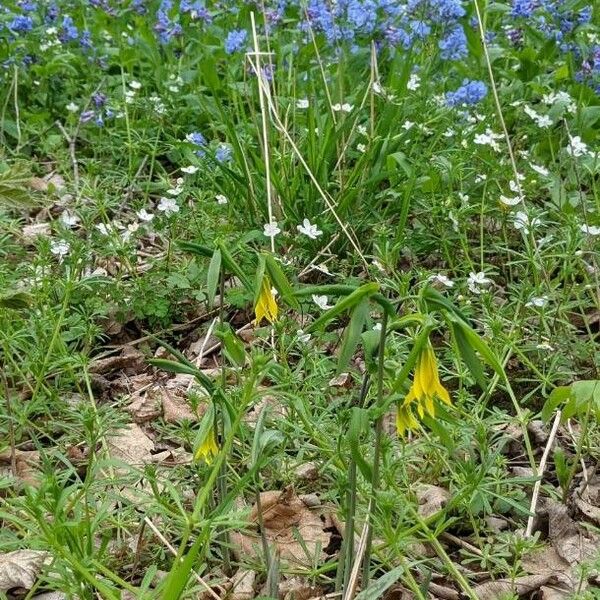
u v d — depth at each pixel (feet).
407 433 2.19
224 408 1.60
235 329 2.87
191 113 3.99
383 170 3.18
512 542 1.85
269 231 2.75
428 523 1.72
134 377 2.64
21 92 4.30
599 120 3.80
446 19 3.81
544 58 3.91
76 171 3.61
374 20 3.98
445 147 3.51
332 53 3.98
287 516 2.05
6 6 4.82
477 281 2.55
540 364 2.54
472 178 3.22
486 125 3.51
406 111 3.56
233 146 3.20
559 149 3.46
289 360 2.57
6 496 2.07
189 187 3.31
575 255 2.63
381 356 1.51
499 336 2.36
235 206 3.21
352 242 2.76
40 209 3.51
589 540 1.99
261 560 1.88
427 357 1.41
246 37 3.96
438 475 2.10
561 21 3.96
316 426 2.00
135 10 4.56
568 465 2.24
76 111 4.06
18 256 3.00
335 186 3.19
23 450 2.30
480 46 3.85
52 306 2.73
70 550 1.60
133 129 3.83
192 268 2.90
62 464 2.19
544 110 3.59
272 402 2.35
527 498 2.11
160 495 1.83
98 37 4.57
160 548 1.86
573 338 2.61
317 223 3.02
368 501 1.86
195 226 3.06
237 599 1.79
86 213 3.14
